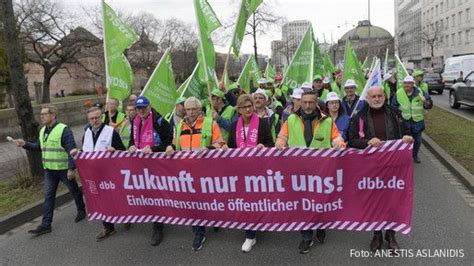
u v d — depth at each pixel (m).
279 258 4.63
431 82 30.64
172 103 7.09
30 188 7.86
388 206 4.54
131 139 5.67
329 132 4.74
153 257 4.84
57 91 56.00
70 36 32.91
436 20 78.50
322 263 4.46
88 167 5.42
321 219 4.68
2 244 5.57
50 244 5.45
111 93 6.52
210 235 5.41
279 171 4.70
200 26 6.00
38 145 6.06
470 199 6.39
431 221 5.54
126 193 5.32
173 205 5.14
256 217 4.86
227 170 4.85
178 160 5.00
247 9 7.01
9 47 7.85
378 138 4.62
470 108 19.41
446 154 9.06
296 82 9.73
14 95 8.00
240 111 5.05
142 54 50.50
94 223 6.16
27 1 31.48
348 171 4.55
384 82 10.77
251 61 12.92
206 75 6.02
